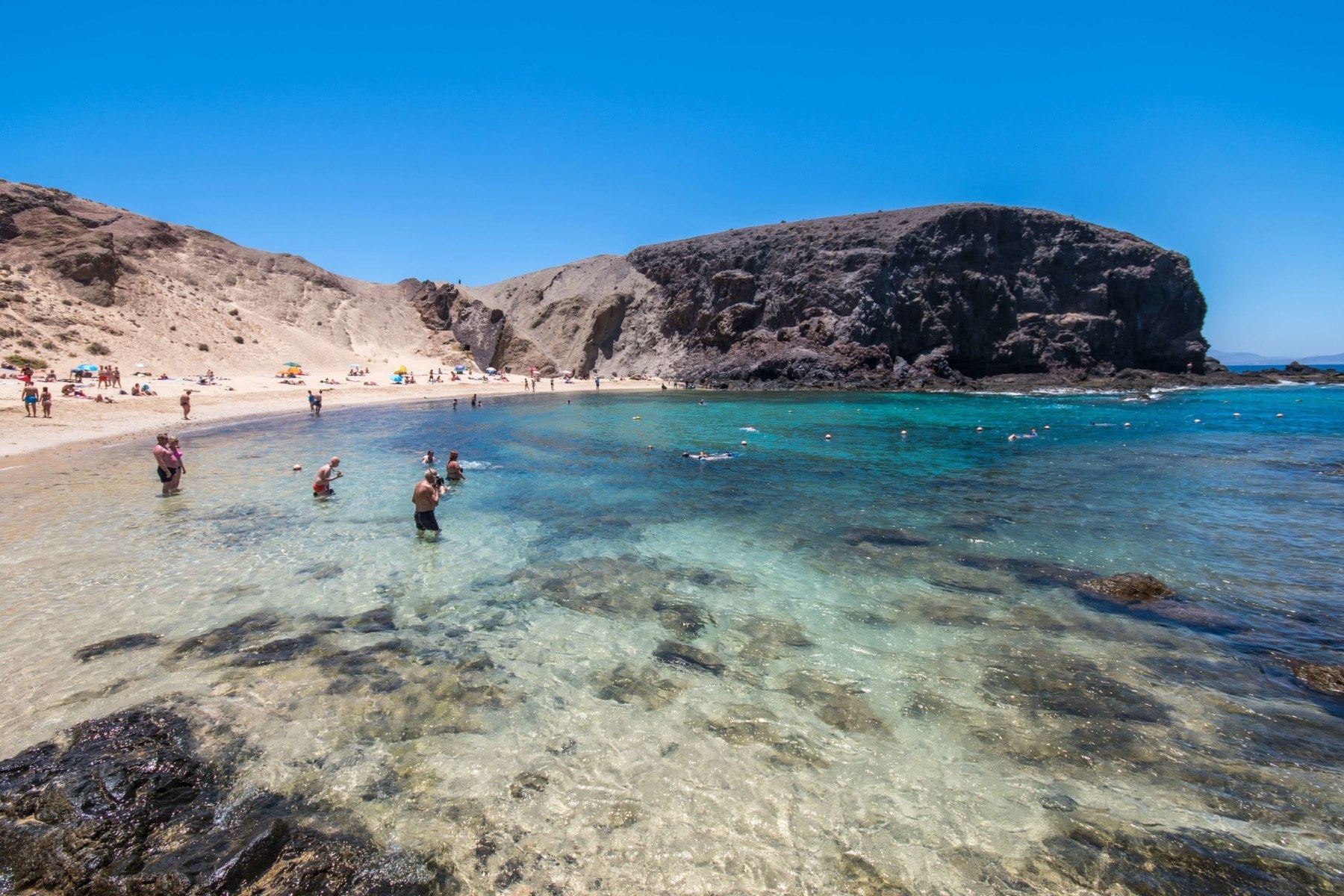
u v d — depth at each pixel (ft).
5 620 28.25
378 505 50.62
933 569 36.70
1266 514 48.57
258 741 19.80
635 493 56.18
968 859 15.60
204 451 76.69
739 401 164.35
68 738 19.25
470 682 23.82
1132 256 222.28
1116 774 18.90
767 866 15.40
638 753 19.81
